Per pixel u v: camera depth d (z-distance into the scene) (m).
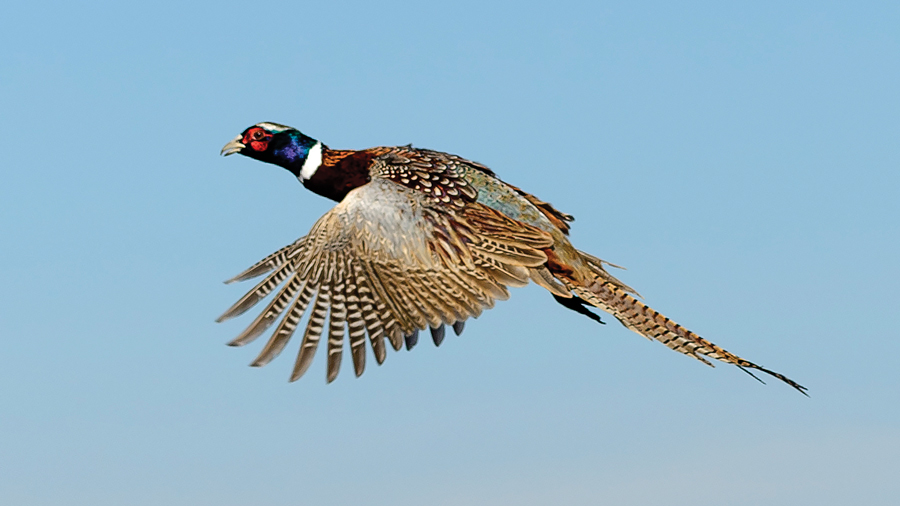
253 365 9.06
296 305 9.38
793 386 8.74
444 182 10.01
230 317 9.33
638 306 10.00
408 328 9.35
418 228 9.61
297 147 10.71
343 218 9.69
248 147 10.91
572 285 10.10
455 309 9.41
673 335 9.75
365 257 9.52
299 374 9.02
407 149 10.60
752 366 9.26
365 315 9.34
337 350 9.15
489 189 10.16
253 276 9.62
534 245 9.71
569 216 10.68
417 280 9.47
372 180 10.09
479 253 9.59
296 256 9.66
